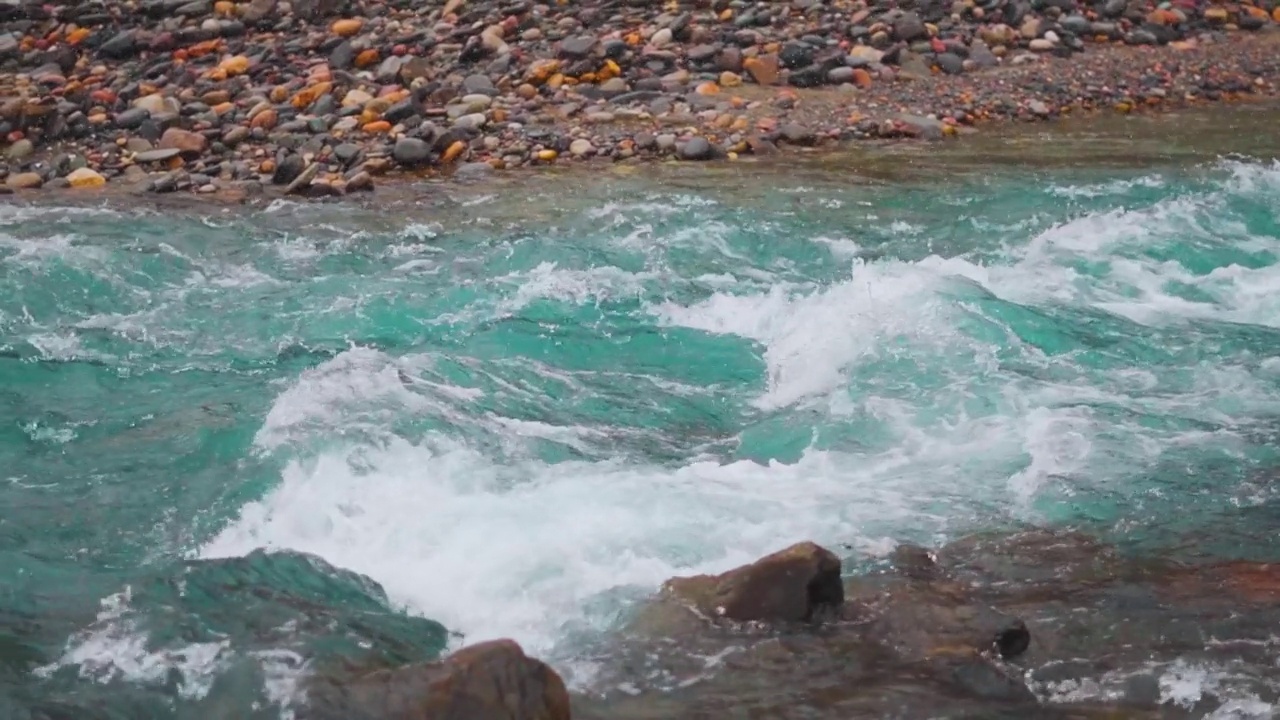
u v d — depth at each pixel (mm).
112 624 8297
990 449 10883
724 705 7668
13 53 23438
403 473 10133
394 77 21594
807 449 10961
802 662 8000
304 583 8781
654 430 11312
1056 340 12875
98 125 20328
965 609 8383
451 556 9156
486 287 14336
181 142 19500
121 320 13500
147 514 9891
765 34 23391
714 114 20734
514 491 9953
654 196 17453
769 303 13781
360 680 7461
